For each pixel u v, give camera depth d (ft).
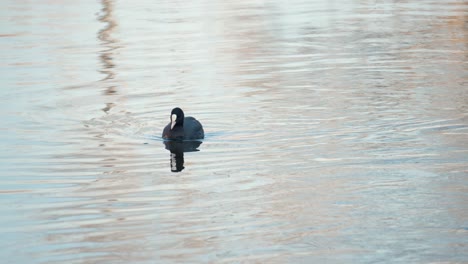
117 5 132.98
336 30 105.09
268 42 97.55
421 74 78.07
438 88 72.08
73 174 52.11
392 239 40.37
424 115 63.57
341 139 58.13
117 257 38.96
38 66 86.48
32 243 40.91
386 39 97.45
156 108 68.74
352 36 100.12
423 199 45.73
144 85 77.05
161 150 57.00
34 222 43.80
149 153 56.44
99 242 40.86
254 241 40.57
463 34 99.40
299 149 56.13
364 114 64.44
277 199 46.42
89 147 57.98
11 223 43.73
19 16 121.80
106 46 97.40
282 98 70.38
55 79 80.18
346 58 86.69
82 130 62.59
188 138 59.26
